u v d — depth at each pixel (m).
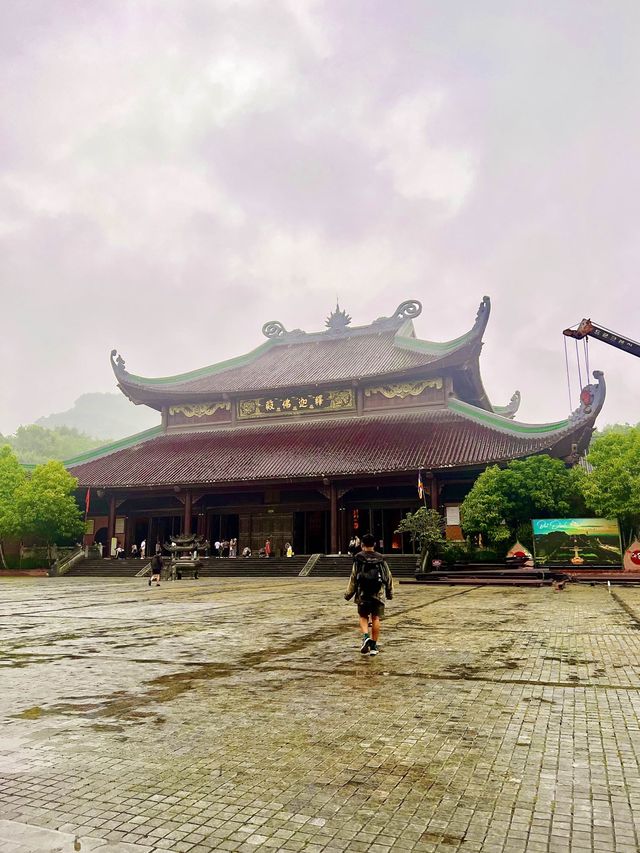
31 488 46.56
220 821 3.78
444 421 47.94
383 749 5.07
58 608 18.34
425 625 13.11
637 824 3.74
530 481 34.34
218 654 9.62
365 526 48.41
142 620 14.69
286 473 44.38
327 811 3.91
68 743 5.27
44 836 3.59
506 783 4.36
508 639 10.99
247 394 56.12
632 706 6.38
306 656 9.34
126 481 48.88
